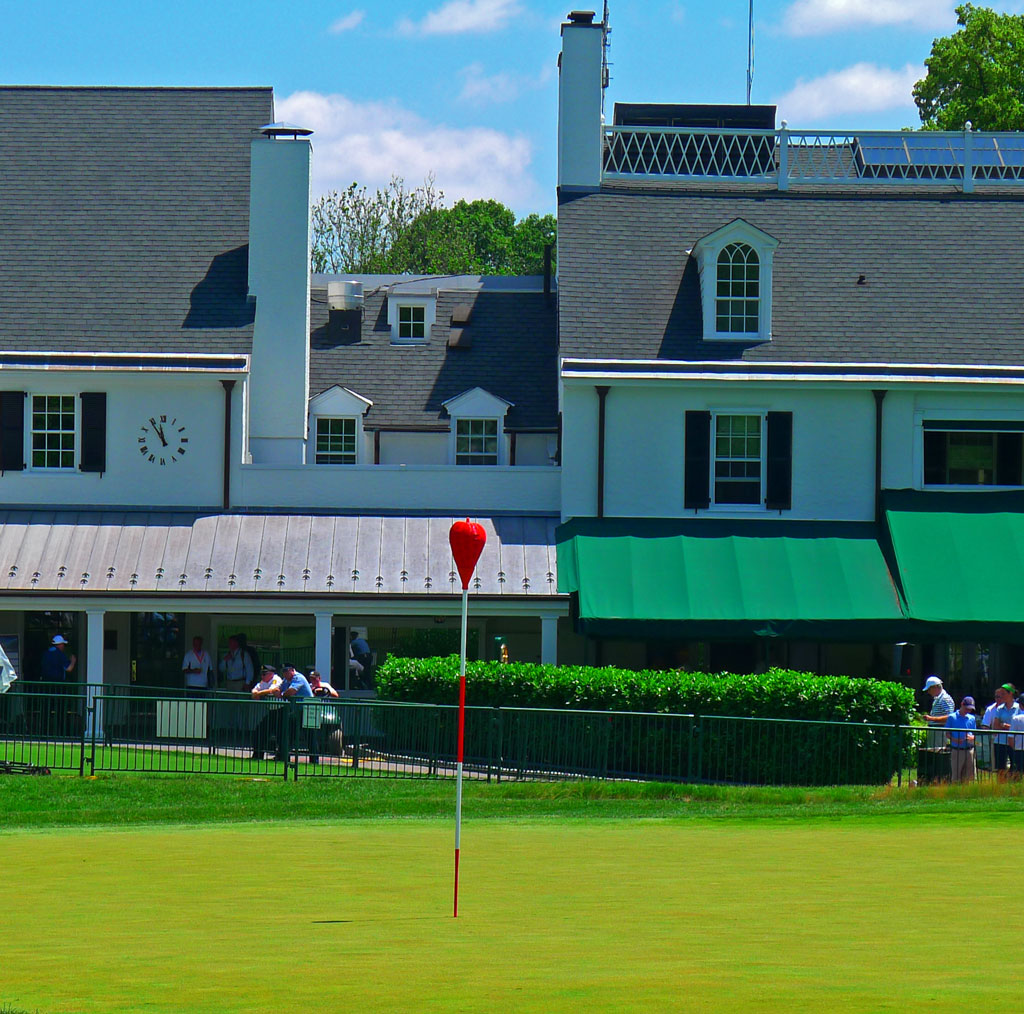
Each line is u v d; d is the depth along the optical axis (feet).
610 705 263.49
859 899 102.73
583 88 368.07
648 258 350.23
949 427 327.47
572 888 109.60
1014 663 333.01
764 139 386.73
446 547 321.73
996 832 153.07
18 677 326.03
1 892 108.58
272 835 155.74
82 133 384.06
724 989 71.10
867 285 346.54
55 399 328.29
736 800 206.59
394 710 239.30
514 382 372.38
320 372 371.76
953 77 537.24
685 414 326.03
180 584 308.81
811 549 315.78
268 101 395.96
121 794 210.18
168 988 72.28
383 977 74.84
